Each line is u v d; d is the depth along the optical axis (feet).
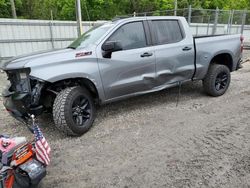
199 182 9.42
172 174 9.96
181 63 16.98
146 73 15.74
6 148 8.17
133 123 15.01
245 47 52.90
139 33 15.64
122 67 14.79
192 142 12.42
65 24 47.96
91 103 14.26
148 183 9.52
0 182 7.59
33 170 8.07
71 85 13.92
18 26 42.55
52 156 11.73
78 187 9.53
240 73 28.73
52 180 9.98
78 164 11.02
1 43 41.57
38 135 8.80
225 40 18.97
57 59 12.99
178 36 17.10
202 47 17.75
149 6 116.98
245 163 10.50
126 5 118.52
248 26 60.70
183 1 119.44
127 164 10.82
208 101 18.38
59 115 12.79
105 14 114.01
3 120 16.63
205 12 54.85
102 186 9.51
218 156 11.08
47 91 13.43
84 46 14.60
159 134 13.44
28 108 12.59
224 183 9.31
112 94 14.87
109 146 12.42
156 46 16.05
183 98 19.19
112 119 15.72
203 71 18.12
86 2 108.78
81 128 13.52
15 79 13.12
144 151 11.80
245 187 9.07
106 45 13.67
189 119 15.25
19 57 13.58
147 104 18.12
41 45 46.06
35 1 110.52
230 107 17.03
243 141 12.33
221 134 13.14
